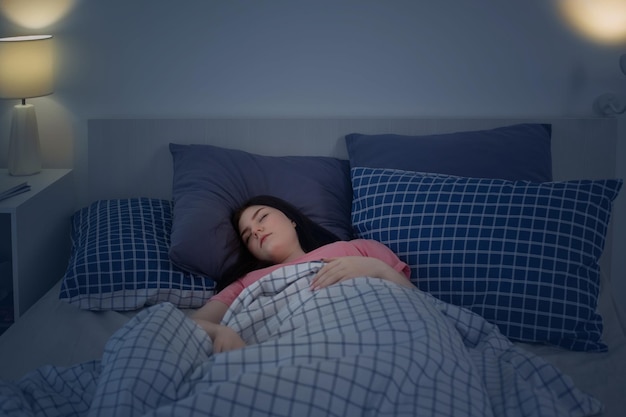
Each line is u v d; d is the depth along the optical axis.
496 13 2.73
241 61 2.75
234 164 2.52
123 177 2.77
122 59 2.75
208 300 2.22
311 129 2.75
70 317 2.13
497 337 1.85
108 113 2.79
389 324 1.59
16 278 2.41
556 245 2.04
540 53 2.76
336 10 2.72
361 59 2.76
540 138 2.58
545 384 1.67
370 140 2.59
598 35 2.75
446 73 2.77
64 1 2.70
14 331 2.06
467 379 1.56
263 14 2.72
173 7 2.71
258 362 1.50
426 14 2.73
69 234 2.79
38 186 2.59
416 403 1.44
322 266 2.01
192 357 1.60
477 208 2.13
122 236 2.28
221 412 1.35
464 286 2.06
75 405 1.59
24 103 2.70
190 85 2.77
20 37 2.66
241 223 2.28
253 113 2.80
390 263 2.12
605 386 1.76
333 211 2.44
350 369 1.43
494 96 2.79
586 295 2.01
